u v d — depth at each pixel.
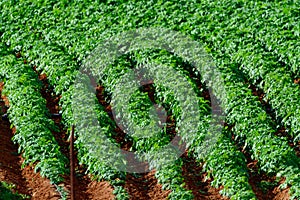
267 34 39.22
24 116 33.28
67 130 33.41
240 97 34.31
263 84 36.28
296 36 39.16
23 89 35.28
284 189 29.69
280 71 36.38
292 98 34.03
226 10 41.66
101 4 42.78
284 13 41.03
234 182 29.31
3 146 32.69
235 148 31.34
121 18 41.47
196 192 29.83
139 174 31.08
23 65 37.81
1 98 36.56
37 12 42.69
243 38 39.06
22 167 31.27
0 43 40.50
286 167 30.30
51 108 35.88
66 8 42.66
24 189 29.86
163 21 40.78
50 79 37.06
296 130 32.75
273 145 31.02
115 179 29.88
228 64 37.09
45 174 30.17
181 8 42.12
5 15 42.88
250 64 36.88
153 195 29.64
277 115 34.03
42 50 38.94
